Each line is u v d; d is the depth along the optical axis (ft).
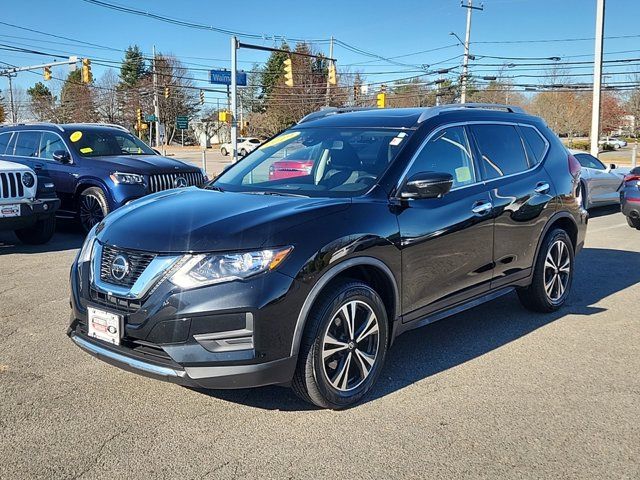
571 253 19.36
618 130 247.70
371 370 12.67
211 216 11.73
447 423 11.70
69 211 33.73
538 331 17.26
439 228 13.85
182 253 10.82
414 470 10.08
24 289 21.31
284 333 10.97
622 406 12.50
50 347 15.52
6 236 33.65
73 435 11.09
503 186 16.26
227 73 92.38
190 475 9.89
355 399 12.32
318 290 11.31
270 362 10.89
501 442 11.00
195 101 277.64
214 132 279.49
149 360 11.03
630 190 35.96
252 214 11.68
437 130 15.01
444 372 14.23
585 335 16.94
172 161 35.88
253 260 10.77
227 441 10.95
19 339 16.11
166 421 11.67
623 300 20.53
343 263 11.69
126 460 10.29
